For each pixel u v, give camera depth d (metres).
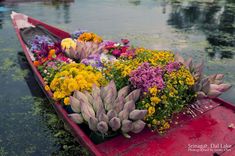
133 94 2.84
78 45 4.45
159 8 11.08
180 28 8.34
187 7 11.30
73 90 3.12
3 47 6.41
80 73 3.28
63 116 3.27
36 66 4.25
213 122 3.09
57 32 6.11
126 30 8.00
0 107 4.11
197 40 7.22
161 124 2.93
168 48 6.54
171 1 12.53
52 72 3.68
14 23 6.39
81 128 3.06
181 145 2.76
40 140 3.45
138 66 3.09
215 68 5.46
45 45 4.55
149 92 2.86
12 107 4.11
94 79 3.25
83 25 8.42
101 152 2.64
